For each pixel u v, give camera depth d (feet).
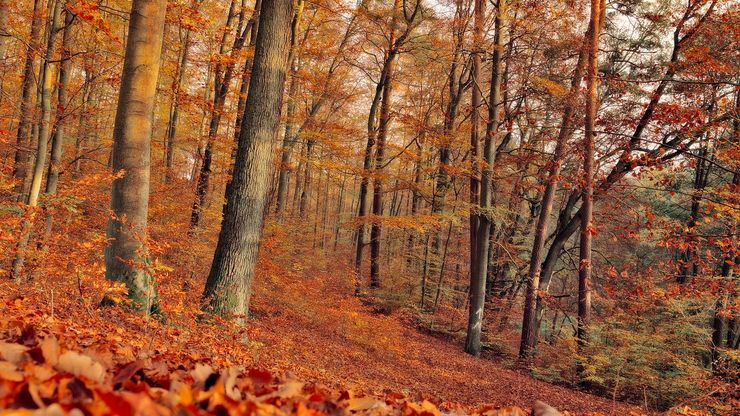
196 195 46.93
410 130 66.90
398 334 48.60
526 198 78.07
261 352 26.25
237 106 55.77
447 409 11.87
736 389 29.91
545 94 58.29
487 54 61.72
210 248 44.34
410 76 69.82
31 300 18.54
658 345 43.80
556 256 62.69
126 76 24.26
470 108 64.08
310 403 6.48
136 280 23.66
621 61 58.18
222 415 4.96
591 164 50.62
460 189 69.31
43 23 39.63
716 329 52.06
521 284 75.87
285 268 52.54
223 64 46.11
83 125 42.16
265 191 28.63
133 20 24.27
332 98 62.69
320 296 50.39
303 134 55.47
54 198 26.71
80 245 20.10
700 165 60.85
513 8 56.90
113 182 24.26
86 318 18.31
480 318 58.29
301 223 67.51
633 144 48.11
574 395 43.37
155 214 43.65
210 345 20.68
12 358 5.78
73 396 4.63
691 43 45.60
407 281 69.56
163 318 23.38
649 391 43.16
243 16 52.29
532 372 53.47
